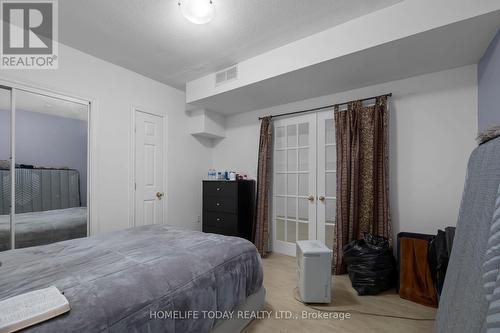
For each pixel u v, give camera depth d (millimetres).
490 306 790
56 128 2443
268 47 2400
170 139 3471
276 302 2021
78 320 840
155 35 2219
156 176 3289
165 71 2980
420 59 2074
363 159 2594
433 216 2328
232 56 2588
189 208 3740
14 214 2189
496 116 1729
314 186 3061
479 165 1233
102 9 1873
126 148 2932
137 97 3049
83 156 2621
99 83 2676
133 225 2977
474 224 1136
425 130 2375
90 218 2594
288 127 3328
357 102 2633
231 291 1471
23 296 919
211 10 1759
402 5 1748
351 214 2566
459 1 1555
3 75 2072
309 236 3084
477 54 1986
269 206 3477
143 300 1025
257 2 1775
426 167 2365
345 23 1997
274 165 3457
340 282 2402
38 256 1397
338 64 2162
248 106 3475
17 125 2205
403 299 2047
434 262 1965
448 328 1138
